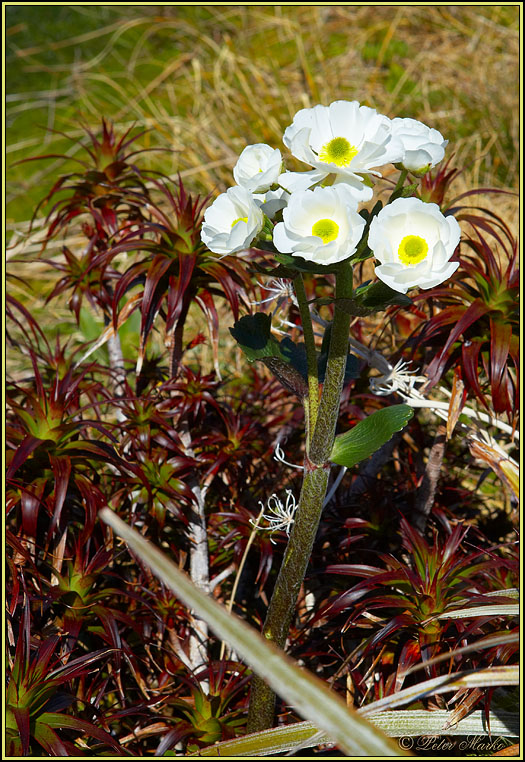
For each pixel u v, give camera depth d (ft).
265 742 3.40
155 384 4.55
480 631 3.58
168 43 13.26
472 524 4.62
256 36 12.95
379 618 3.83
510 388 3.96
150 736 3.96
